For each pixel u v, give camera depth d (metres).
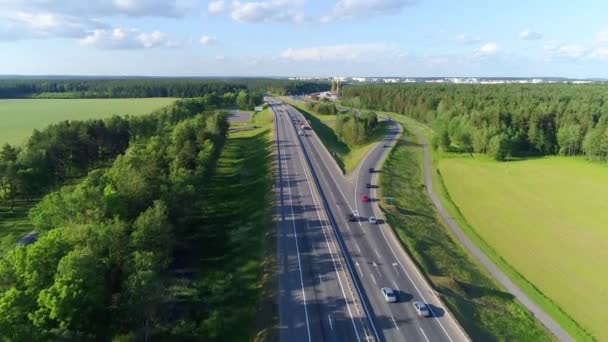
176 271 74.19
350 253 77.69
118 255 61.19
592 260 87.69
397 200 111.31
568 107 198.75
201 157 114.50
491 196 128.50
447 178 147.12
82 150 142.50
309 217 94.62
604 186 138.00
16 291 44.06
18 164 108.88
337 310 59.69
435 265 76.81
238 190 121.19
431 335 54.62
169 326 57.44
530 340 59.78
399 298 63.19
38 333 42.78
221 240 86.75
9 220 100.06
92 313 51.38
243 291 67.06
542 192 132.50
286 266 72.31
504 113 199.12
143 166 92.56
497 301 69.62
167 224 69.25
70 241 56.50
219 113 187.62
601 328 65.44
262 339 53.59
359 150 177.88
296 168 136.25
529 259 88.25
